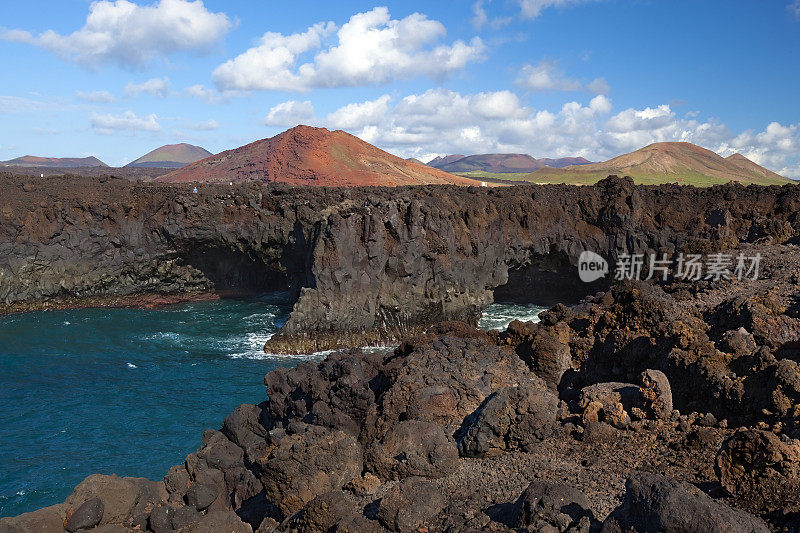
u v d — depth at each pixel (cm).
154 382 4309
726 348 1838
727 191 6819
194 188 7200
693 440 1403
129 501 1692
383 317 5691
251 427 2144
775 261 3462
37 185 6844
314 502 1285
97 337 5406
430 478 1450
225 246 6931
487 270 6356
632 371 2198
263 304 6862
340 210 5972
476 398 1803
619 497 1195
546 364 2214
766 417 1462
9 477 2939
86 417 3659
